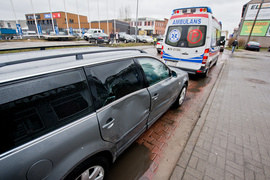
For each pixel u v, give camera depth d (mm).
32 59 1273
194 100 4402
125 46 18703
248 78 6902
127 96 1865
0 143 950
